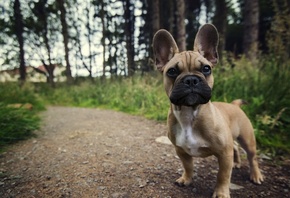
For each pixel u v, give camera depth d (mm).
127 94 1858
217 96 1085
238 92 1060
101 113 1629
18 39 3689
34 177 571
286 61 1014
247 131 589
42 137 962
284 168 657
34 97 2041
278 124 844
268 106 919
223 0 2943
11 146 844
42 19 4316
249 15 1575
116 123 1219
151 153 735
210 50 575
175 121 500
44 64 4676
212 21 3809
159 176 574
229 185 503
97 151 751
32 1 4184
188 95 438
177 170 614
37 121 1197
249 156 596
